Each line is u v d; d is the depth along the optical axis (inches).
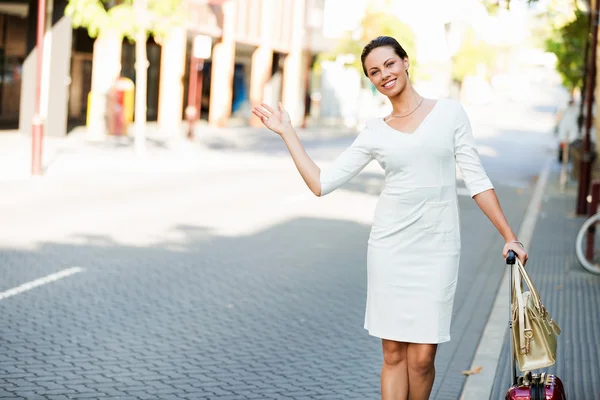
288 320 374.9
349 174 210.5
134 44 1632.6
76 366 297.7
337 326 368.8
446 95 3400.6
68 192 767.7
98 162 1021.8
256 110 212.1
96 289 413.4
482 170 206.5
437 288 207.3
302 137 1830.7
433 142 203.6
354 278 471.5
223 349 326.3
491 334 362.6
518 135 2274.9
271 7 2096.5
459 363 319.9
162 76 1648.6
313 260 518.9
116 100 1359.5
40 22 841.5
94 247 518.9
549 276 493.7
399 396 215.6
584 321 382.9
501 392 280.7
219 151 1328.7
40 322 351.9
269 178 999.0
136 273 453.7
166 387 279.1
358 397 275.1
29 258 476.7
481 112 3663.9
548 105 4685.0
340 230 645.9
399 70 204.1
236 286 437.4
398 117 208.5
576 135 1262.3
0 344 319.3
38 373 287.9
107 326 350.9
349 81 2659.9
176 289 423.2
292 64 2292.1
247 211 723.4
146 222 629.0
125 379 285.7
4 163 924.0
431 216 206.1
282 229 636.7
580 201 778.2
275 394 275.7
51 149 1117.1
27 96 1294.3
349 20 2214.6
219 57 1905.8
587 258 512.1
